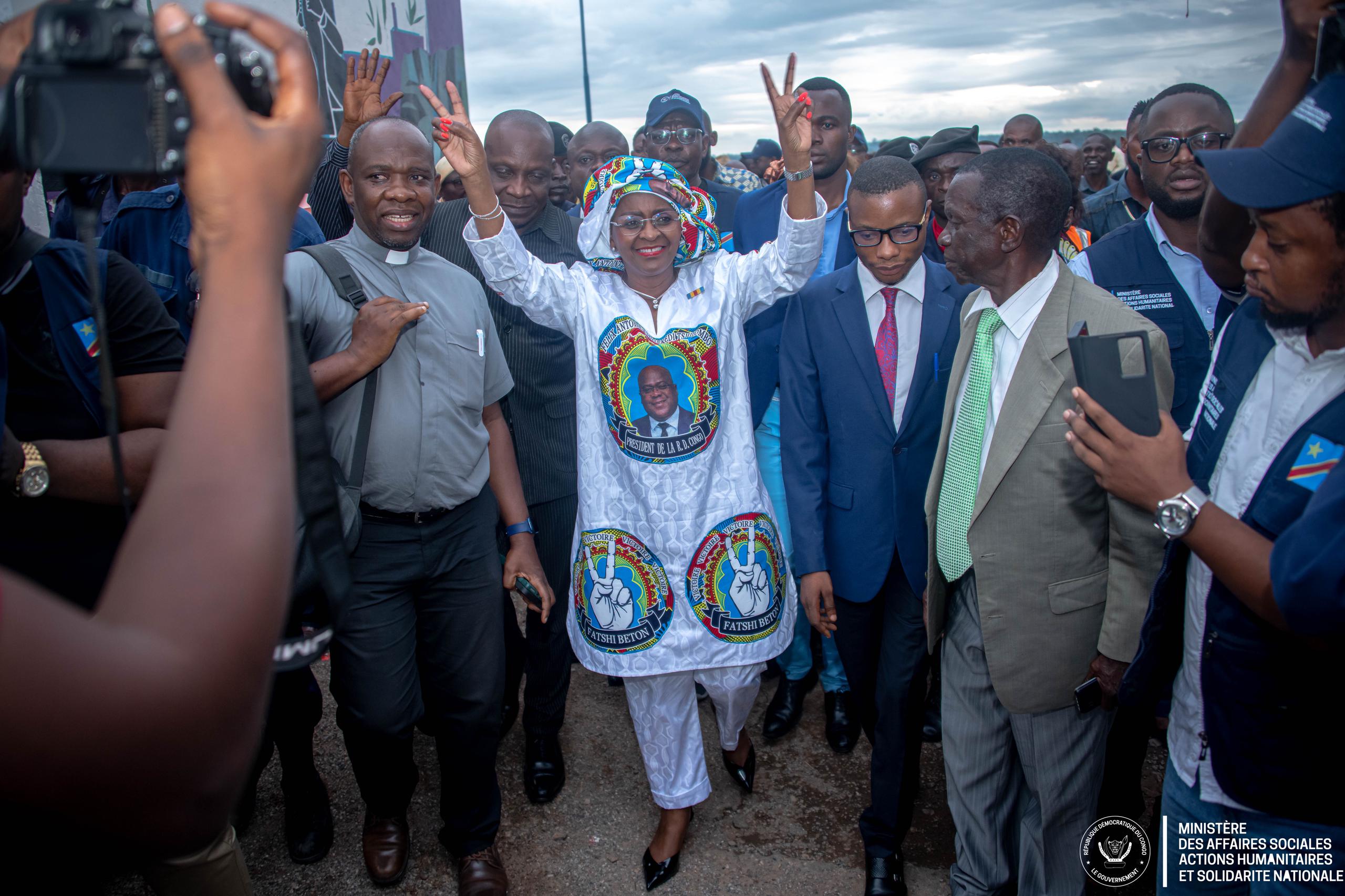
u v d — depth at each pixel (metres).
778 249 2.58
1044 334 2.01
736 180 5.85
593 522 2.54
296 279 2.28
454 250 3.17
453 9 5.62
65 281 1.58
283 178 0.55
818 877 2.62
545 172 3.26
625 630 2.52
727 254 2.67
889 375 2.57
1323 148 1.18
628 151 4.51
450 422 2.39
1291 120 1.23
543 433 3.12
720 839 2.79
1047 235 2.01
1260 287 1.33
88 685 0.45
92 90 0.55
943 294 2.57
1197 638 1.58
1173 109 2.65
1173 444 1.43
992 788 2.29
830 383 2.58
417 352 2.37
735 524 2.54
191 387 0.52
